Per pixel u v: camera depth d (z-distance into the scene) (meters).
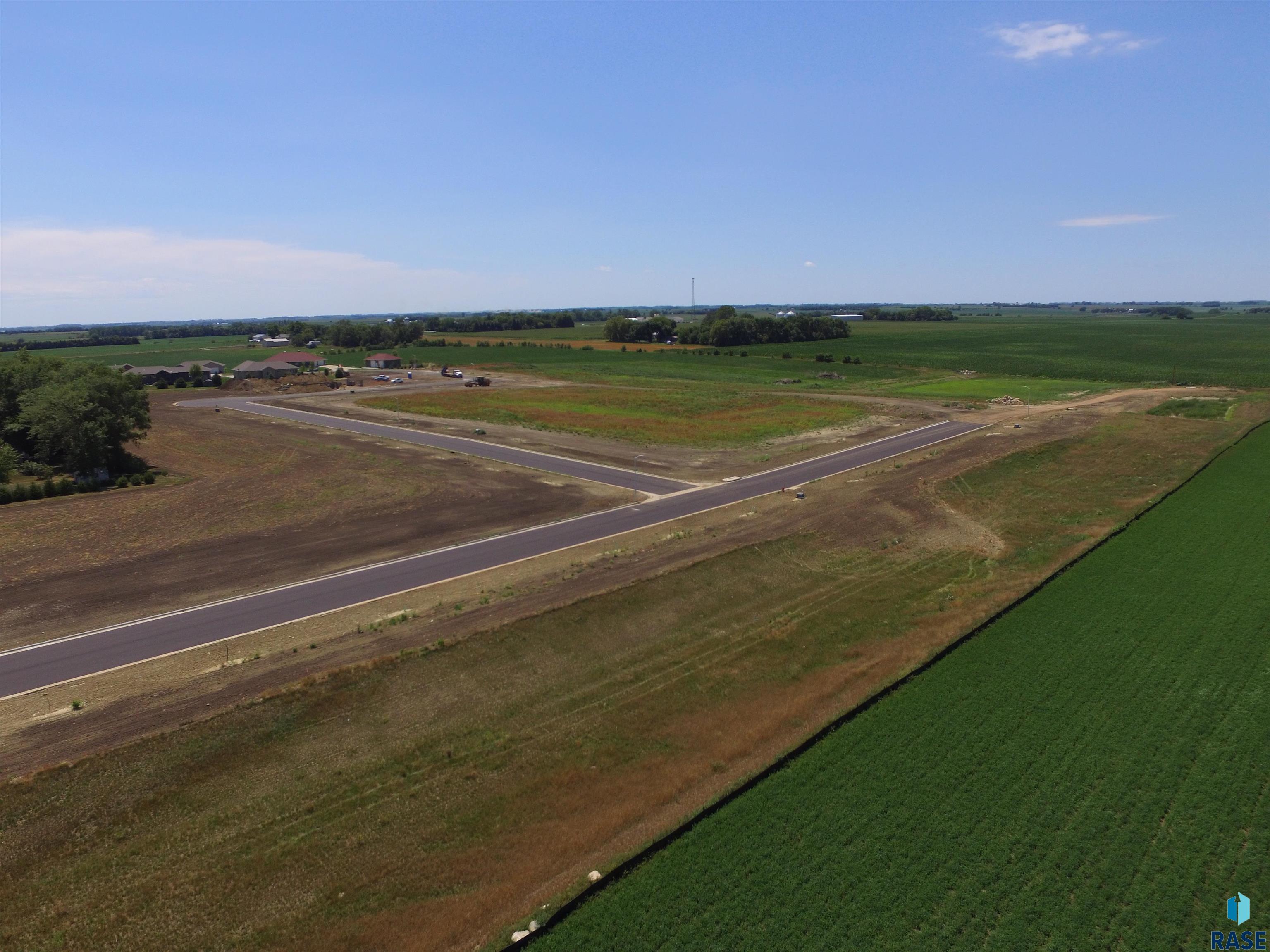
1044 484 56.22
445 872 19.00
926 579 37.97
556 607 33.81
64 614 34.91
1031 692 25.69
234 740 24.66
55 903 18.38
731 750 23.58
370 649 30.70
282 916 17.80
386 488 58.09
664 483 58.91
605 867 18.69
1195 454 62.88
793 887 17.52
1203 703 24.66
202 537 46.56
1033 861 17.95
